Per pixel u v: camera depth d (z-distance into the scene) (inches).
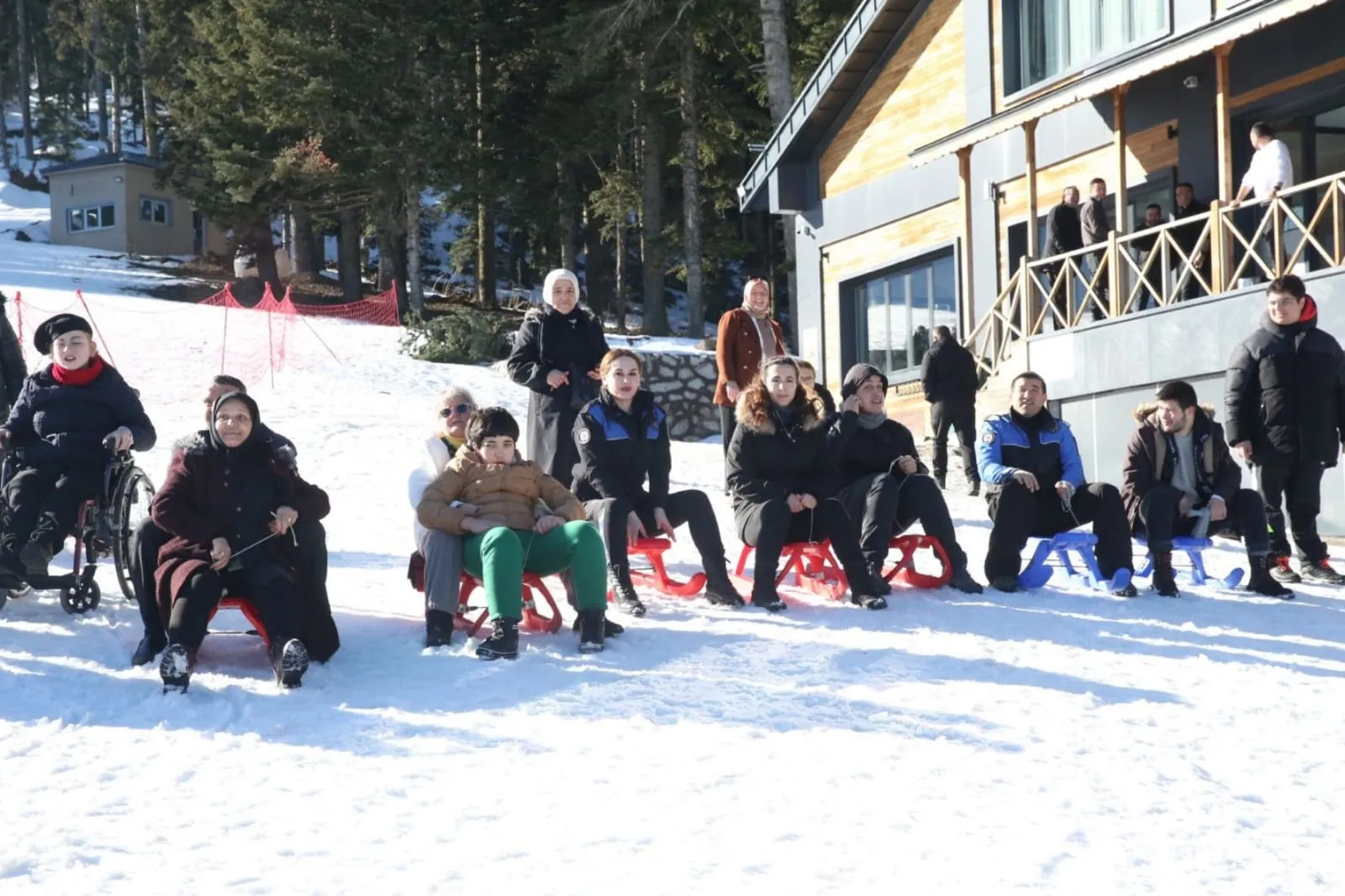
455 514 249.1
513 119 1396.4
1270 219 505.7
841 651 248.4
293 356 959.0
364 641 254.5
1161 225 519.5
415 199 1322.6
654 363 911.0
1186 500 327.0
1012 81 711.1
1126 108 646.5
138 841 154.2
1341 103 562.9
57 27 2775.6
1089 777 184.1
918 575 314.5
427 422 690.2
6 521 262.2
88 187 1941.4
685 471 596.4
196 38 1562.5
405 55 1269.7
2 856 148.0
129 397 278.2
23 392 275.0
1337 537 428.8
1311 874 154.1
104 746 188.2
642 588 312.2
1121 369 522.6
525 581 260.4
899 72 782.5
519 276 1916.8
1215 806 175.3
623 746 192.2
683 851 153.6
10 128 3112.7
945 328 547.5
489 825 161.2
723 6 1104.2
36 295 1199.6
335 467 541.3
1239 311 471.8
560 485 266.8
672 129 1344.7
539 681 225.9
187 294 1406.3
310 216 1455.5
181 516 224.1
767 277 1562.5
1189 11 605.6
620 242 1512.1
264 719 202.4
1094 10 661.3
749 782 178.5
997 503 316.8
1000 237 724.0
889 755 190.7
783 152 852.0
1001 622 278.2
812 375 303.3
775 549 285.9
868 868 149.9
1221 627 282.0
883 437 321.1
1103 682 233.5
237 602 231.8
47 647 242.2
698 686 224.5
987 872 149.6
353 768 181.0
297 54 1214.9
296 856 150.8
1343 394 335.3
